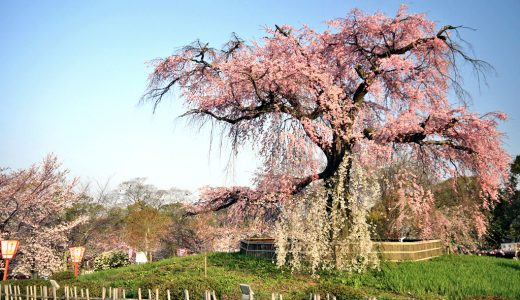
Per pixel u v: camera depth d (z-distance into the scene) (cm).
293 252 1308
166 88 1611
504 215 2959
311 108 1577
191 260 1753
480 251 2316
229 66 1492
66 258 2473
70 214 2747
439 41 1500
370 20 1546
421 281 1091
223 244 2147
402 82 1590
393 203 1886
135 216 3612
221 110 1645
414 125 1433
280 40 1588
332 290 923
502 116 1441
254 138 1683
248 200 1706
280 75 1443
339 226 1349
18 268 2000
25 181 2109
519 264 1505
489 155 1477
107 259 2738
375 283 1146
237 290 1063
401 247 1485
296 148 1522
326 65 1570
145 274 1501
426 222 1812
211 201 1759
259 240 1886
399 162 1623
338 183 1399
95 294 1103
